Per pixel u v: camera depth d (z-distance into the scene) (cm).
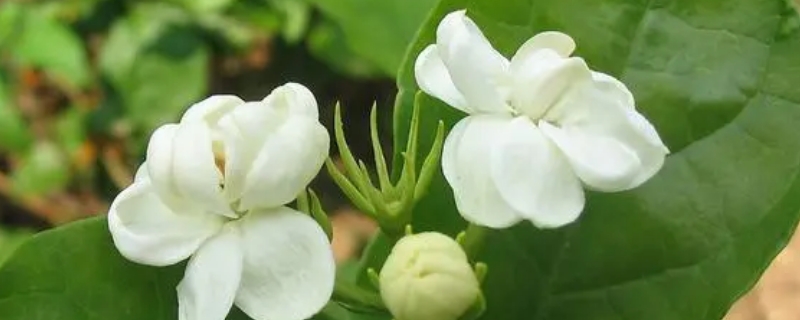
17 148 60
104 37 63
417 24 28
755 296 51
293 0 62
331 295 20
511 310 22
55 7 61
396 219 20
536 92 19
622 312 22
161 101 61
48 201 62
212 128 20
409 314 20
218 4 61
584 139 19
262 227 20
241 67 67
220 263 20
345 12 28
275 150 19
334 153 62
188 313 20
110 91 62
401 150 22
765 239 21
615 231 22
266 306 20
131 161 62
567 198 19
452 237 22
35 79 61
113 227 20
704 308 21
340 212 62
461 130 20
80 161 62
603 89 19
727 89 21
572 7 22
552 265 22
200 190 20
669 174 21
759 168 21
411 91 22
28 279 21
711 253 21
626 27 22
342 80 67
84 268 21
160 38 62
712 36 22
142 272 21
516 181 19
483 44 20
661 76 22
